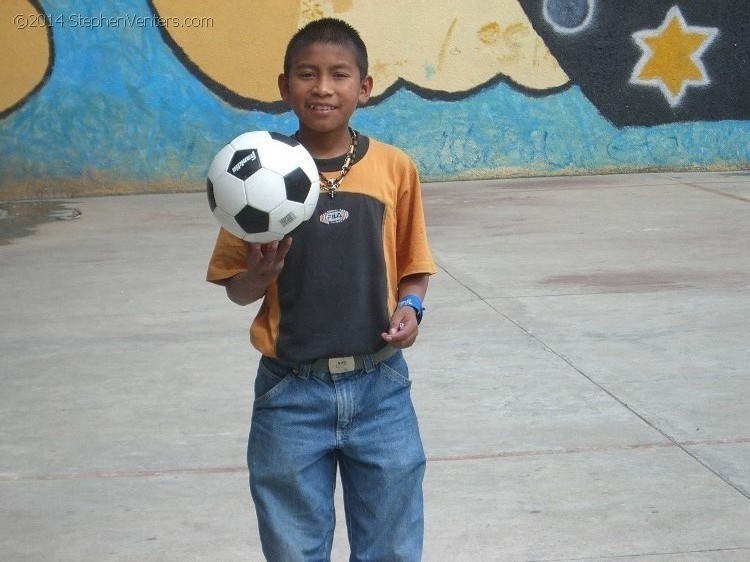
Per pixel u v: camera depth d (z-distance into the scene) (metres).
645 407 4.34
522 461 3.80
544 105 11.40
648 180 11.11
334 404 2.39
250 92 10.85
